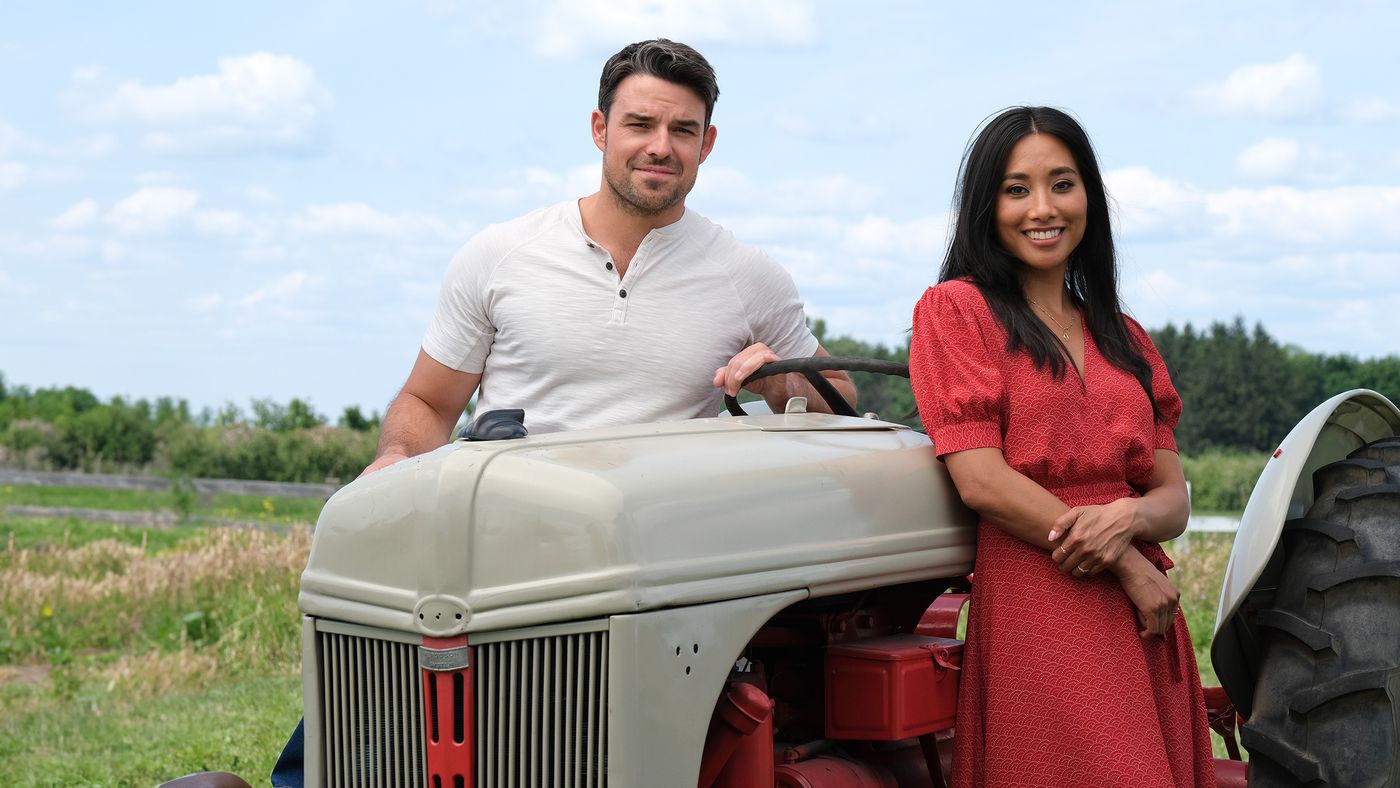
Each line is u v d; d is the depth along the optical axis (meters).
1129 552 2.71
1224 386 42.72
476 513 2.29
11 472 27.58
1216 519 14.23
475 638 2.28
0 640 9.80
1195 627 7.65
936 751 2.84
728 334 3.32
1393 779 2.72
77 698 7.89
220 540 11.89
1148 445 2.86
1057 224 2.87
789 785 2.56
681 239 3.30
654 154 3.16
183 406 38.12
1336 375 46.12
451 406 3.44
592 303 3.23
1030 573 2.72
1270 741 2.84
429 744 2.30
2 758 6.06
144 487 26.98
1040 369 2.77
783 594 2.41
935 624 3.22
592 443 2.46
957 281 2.90
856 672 2.66
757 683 2.64
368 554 2.40
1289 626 2.87
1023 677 2.68
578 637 2.22
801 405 3.04
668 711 2.23
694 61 3.19
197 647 9.29
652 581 2.21
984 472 2.70
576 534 2.22
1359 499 2.93
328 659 2.51
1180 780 2.78
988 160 2.89
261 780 5.19
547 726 2.25
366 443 32.44
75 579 11.43
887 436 2.86
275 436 32.56
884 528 2.64
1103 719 2.63
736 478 2.42
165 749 5.95
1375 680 2.73
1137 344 3.02
